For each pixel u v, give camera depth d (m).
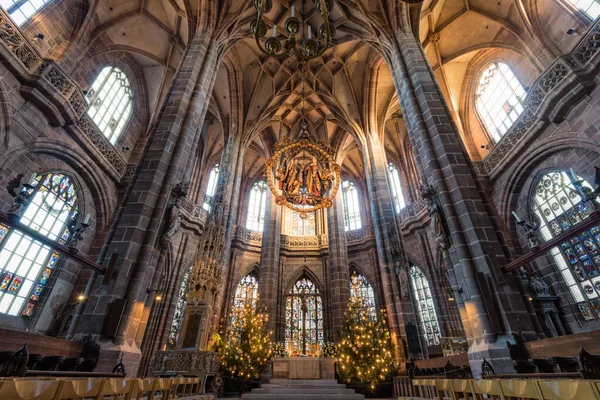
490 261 9.27
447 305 20.89
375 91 24.44
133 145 22.42
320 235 27.73
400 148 28.31
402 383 12.81
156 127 12.45
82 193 17.80
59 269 16.27
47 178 15.69
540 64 16.72
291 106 26.89
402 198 27.08
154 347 18.48
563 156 15.04
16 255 14.27
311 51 11.47
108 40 19.58
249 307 18.12
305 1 20.42
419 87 13.52
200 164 26.97
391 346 15.75
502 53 20.11
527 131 16.33
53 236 16.17
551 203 15.88
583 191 7.45
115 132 20.89
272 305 21.52
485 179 19.39
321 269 26.39
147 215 10.58
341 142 28.17
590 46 13.23
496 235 9.80
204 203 26.27
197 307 14.21
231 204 20.47
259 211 30.02
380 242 19.14
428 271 22.50
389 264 18.09
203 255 16.17
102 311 8.83
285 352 19.86
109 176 19.38
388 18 17.55
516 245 17.27
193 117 13.40
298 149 17.67
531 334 8.20
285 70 24.53
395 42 16.64
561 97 14.05
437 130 11.98
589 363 4.84
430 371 12.15
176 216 11.30
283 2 20.33
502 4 18.47
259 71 24.27
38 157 14.91
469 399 5.43
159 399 6.73
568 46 15.52
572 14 15.29
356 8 18.33
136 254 9.96
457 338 16.67
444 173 11.25
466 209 10.17
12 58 12.71
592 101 13.13
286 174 17.08
